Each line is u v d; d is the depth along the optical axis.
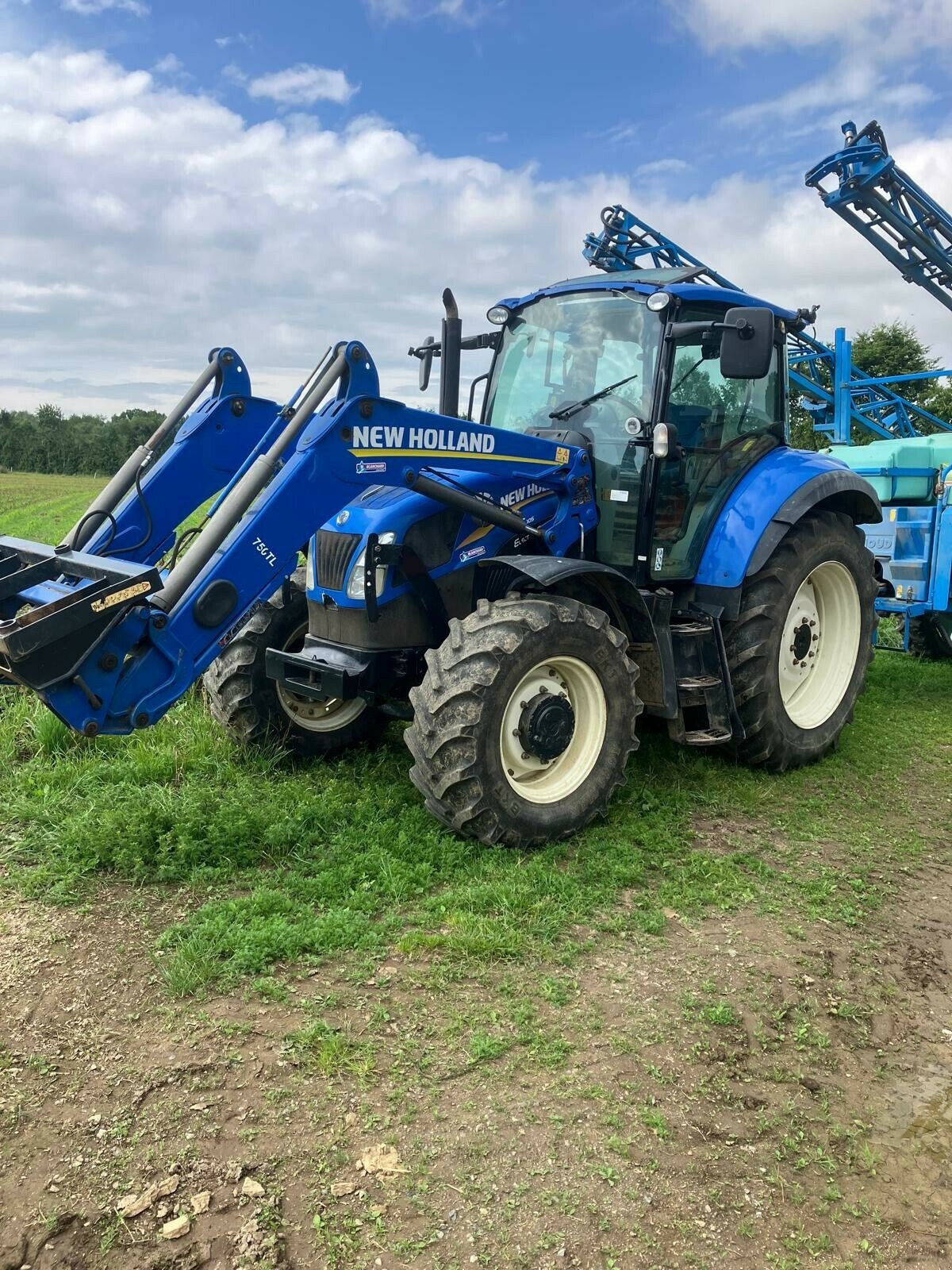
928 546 6.50
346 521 4.13
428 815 3.88
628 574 4.39
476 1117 2.26
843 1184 2.16
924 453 6.71
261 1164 2.09
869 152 7.31
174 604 3.19
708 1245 1.96
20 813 3.80
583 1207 2.02
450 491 3.87
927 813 4.38
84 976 2.77
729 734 4.40
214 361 4.36
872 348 27.50
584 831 3.91
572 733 3.83
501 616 3.63
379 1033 2.55
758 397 4.89
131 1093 2.29
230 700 4.48
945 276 8.05
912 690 6.65
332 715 4.79
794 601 4.87
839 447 7.56
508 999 2.73
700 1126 2.30
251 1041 2.50
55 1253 1.88
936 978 3.03
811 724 4.96
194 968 2.78
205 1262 1.86
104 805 3.85
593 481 4.46
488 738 3.50
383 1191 2.04
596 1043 2.56
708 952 3.06
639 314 4.33
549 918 3.16
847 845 3.98
